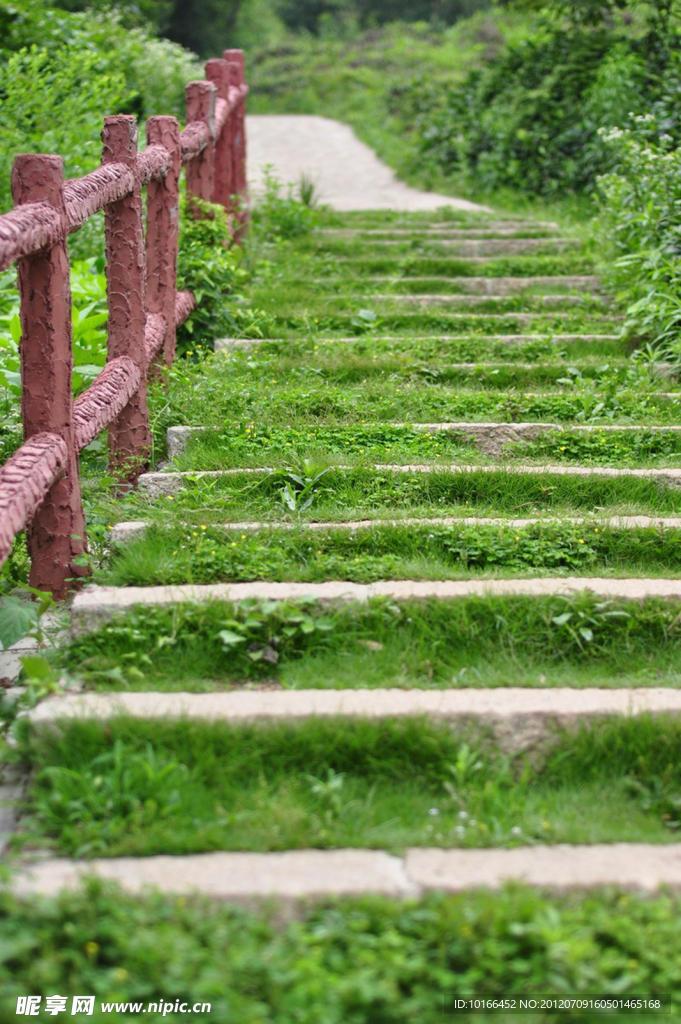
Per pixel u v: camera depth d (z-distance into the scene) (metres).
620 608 3.40
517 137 12.59
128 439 4.42
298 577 3.54
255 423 4.77
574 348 6.15
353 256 8.52
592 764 2.84
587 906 2.26
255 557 3.61
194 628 3.27
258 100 24.05
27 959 2.09
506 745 2.87
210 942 2.13
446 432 4.80
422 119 16.34
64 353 3.41
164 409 4.80
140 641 3.21
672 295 6.13
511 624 3.32
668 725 2.86
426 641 3.28
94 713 2.82
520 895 2.25
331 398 5.07
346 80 24.83
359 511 4.00
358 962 2.10
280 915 2.25
